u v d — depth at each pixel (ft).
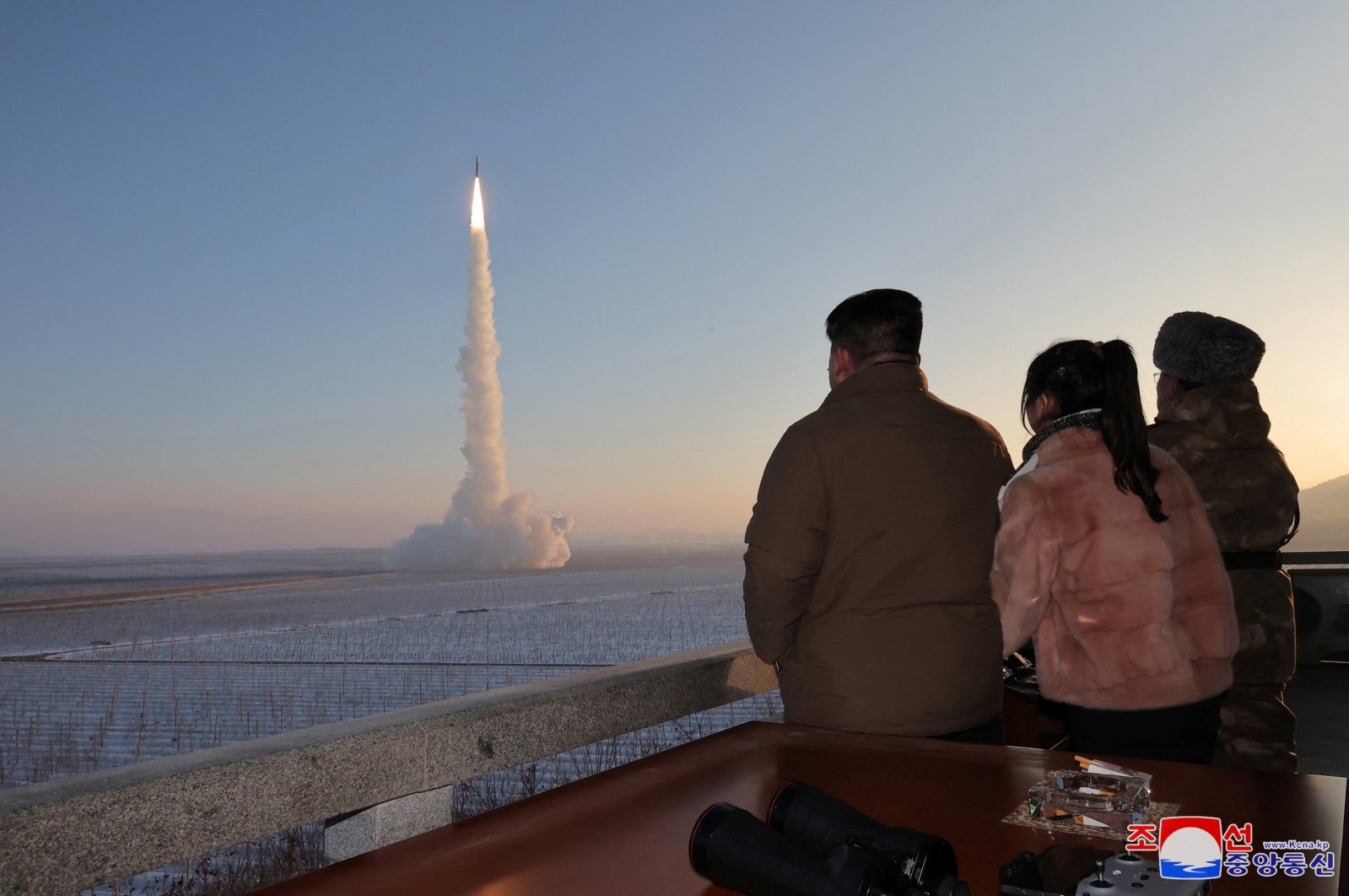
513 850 3.37
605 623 177.17
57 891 5.13
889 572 7.47
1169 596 7.52
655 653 118.73
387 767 6.74
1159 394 10.90
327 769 6.40
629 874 3.11
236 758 5.99
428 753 6.99
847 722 7.46
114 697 54.39
